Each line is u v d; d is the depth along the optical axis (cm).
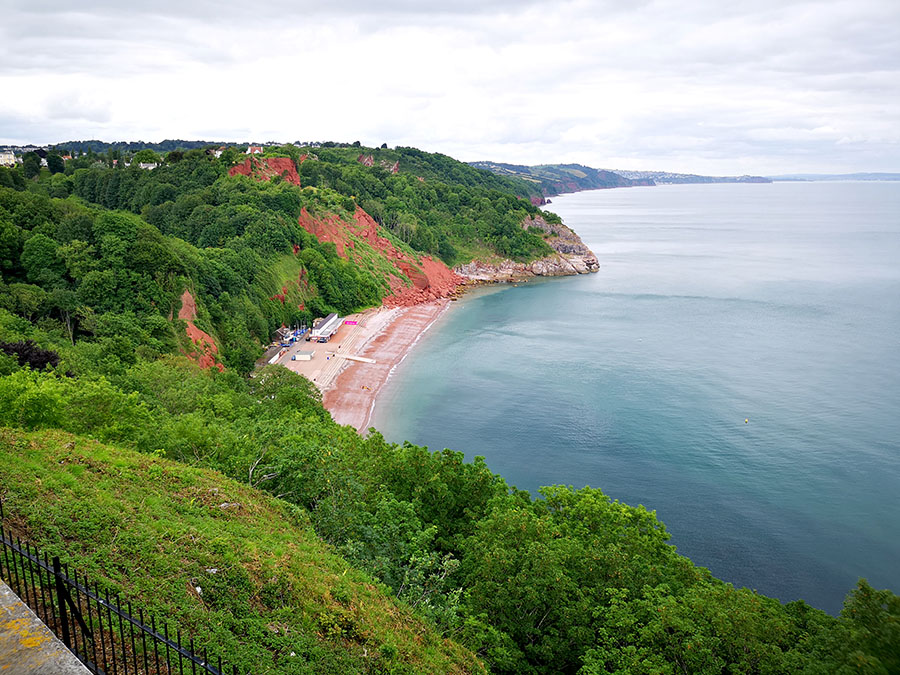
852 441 7275
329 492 2812
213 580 1834
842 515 5859
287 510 2616
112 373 5459
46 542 1703
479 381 9662
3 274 7894
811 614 2583
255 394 6875
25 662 951
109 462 2420
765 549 5409
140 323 7738
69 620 1385
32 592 1391
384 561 2495
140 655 1404
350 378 9806
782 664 2050
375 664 1806
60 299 7581
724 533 5641
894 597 1998
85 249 8244
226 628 1661
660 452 7162
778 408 8281
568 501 3741
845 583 5000
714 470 6725
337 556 2348
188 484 2466
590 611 2583
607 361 10550
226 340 9788
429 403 8788
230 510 2353
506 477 6700
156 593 1675
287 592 1917
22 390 2898
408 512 3027
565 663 2577
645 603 2469
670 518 5878
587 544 3178
